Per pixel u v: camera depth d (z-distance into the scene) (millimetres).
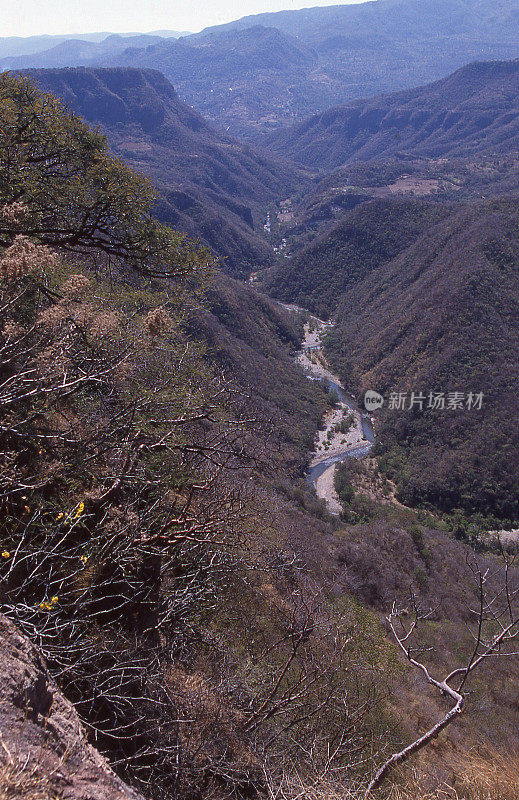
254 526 5156
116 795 1319
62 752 1331
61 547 2758
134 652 2541
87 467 3107
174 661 3135
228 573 3953
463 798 2561
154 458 3711
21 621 1902
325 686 4051
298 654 4805
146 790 2188
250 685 3607
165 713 2514
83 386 3342
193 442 4000
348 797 2377
